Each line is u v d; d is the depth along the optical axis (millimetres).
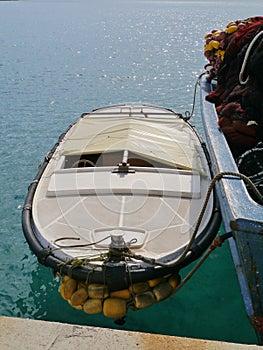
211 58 9195
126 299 5219
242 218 4184
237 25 8242
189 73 23984
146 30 52688
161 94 19469
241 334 5738
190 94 19359
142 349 2699
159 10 117000
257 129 6457
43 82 21656
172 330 5785
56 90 20062
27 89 20125
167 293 5312
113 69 25172
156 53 31766
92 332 2814
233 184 4855
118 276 4957
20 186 10328
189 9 123312
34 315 6227
